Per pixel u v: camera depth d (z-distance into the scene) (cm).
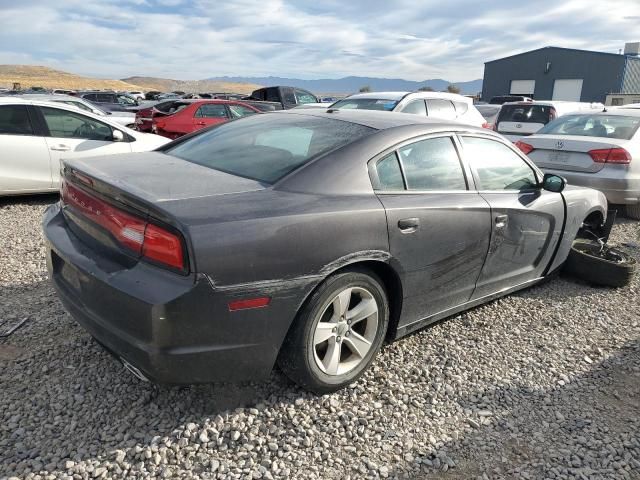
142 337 228
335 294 270
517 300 444
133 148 773
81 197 274
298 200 262
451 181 339
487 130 386
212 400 277
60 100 1348
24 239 541
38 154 693
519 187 398
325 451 250
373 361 311
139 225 236
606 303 449
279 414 271
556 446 265
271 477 232
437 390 305
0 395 270
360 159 292
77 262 254
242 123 371
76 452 236
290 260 246
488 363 339
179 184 260
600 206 500
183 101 1402
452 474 242
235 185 267
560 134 784
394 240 288
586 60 4438
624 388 322
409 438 263
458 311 368
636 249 617
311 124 335
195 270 222
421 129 330
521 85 4897
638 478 247
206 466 236
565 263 490
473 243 343
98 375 292
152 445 243
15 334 331
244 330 241
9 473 221
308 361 269
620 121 762
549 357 353
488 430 274
